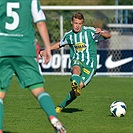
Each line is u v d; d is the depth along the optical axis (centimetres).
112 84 4634
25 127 2267
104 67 5338
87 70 2759
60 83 4644
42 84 1853
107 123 2369
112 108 2591
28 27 1830
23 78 1828
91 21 5775
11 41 1812
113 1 8300
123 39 5525
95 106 3045
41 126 2295
